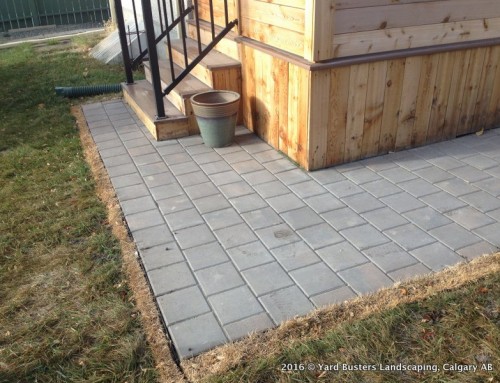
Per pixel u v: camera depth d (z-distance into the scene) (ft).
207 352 6.77
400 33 11.46
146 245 9.39
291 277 8.27
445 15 11.79
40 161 13.50
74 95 19.49
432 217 9.88
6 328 7.44
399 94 12.23
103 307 7.77
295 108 11.95
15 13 38.09
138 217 10.41
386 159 12.59
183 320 7.41
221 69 14.52
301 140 12.03
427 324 6.97
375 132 12.43
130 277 8.45
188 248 9.24
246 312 7.50
